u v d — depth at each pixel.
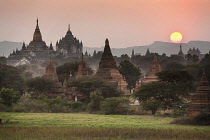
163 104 116.62
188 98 121.81
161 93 119.94
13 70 194.50
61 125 87.25
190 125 88.31
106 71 167.12
